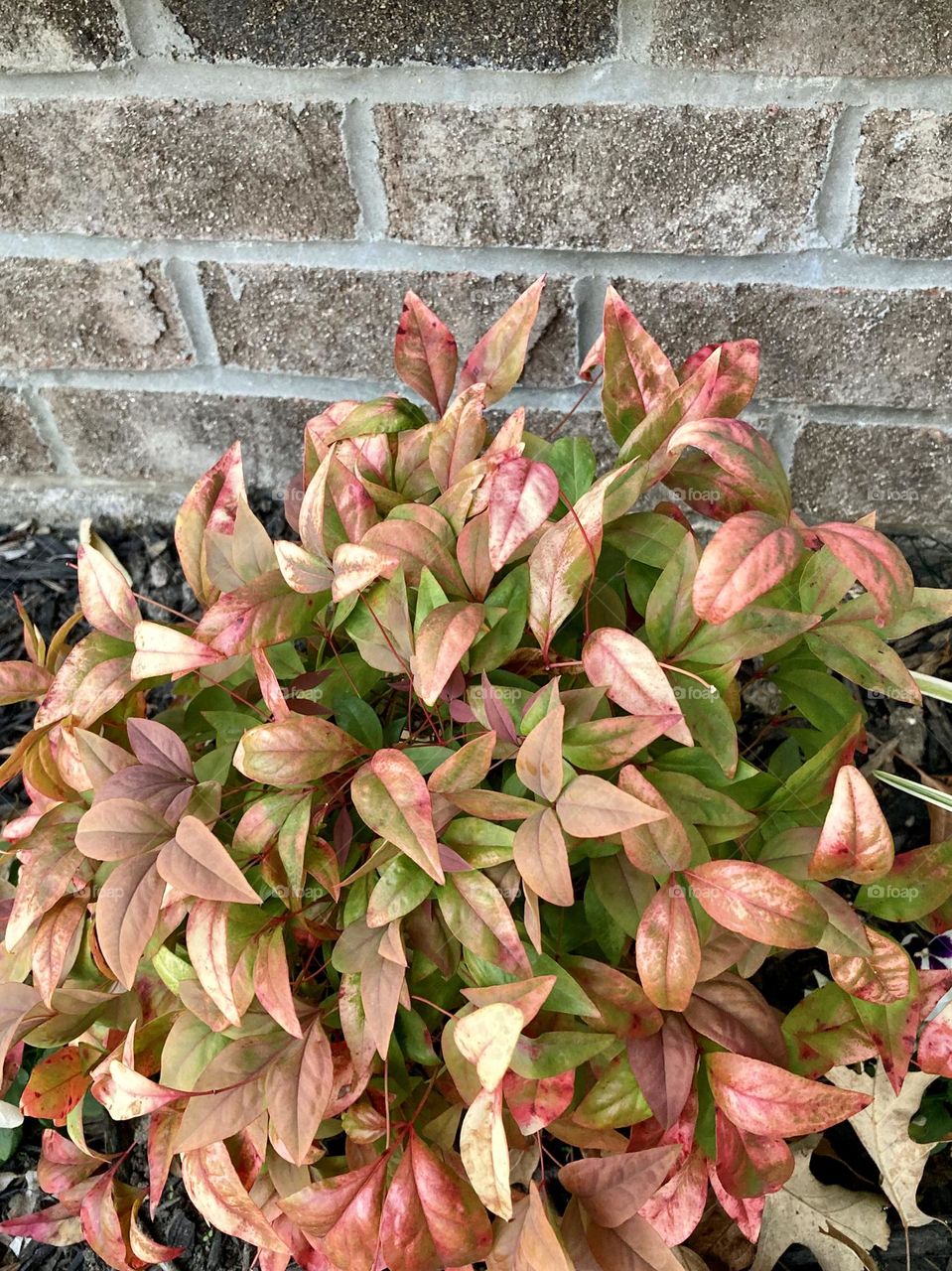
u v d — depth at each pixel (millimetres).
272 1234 296
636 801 267
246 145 465
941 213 444
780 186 448
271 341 530
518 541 285
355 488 332
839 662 332
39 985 323
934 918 353
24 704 557
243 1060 299
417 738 344
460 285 499
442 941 305
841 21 404
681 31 414
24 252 511
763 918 282
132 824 298
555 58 427
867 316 477
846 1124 422
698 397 329
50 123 467
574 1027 306
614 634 295
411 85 441
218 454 582
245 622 306
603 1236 287
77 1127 342
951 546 544
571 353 515
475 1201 285
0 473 605
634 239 470
